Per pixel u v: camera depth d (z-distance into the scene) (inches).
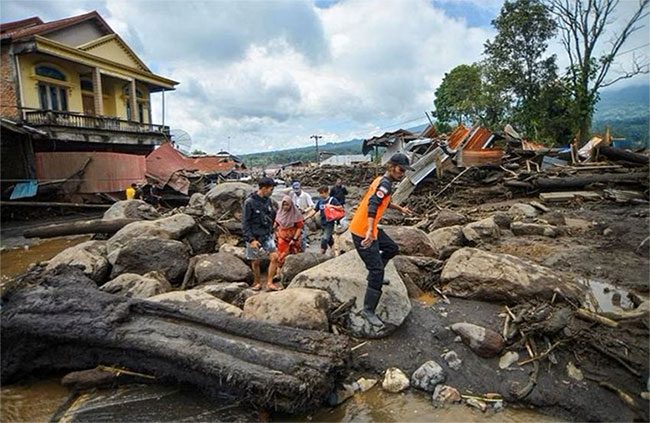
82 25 868.0
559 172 502.3
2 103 712.4
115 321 166.9
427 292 213.2
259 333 158.4
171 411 142.8
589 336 154.6
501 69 1088.8
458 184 583.8
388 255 180.4
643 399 129.9
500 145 674.8
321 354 147.3
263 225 236.5
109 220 375.9
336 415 137.6
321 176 1143.6
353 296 180.7
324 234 314.3
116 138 820.6
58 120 709.9
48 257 382.9
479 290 193.0
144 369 159.0
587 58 958.4
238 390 140.3
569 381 141.2
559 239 292.7
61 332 165.5
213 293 216.1
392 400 143.6
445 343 166.2
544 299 179.2
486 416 132.7
